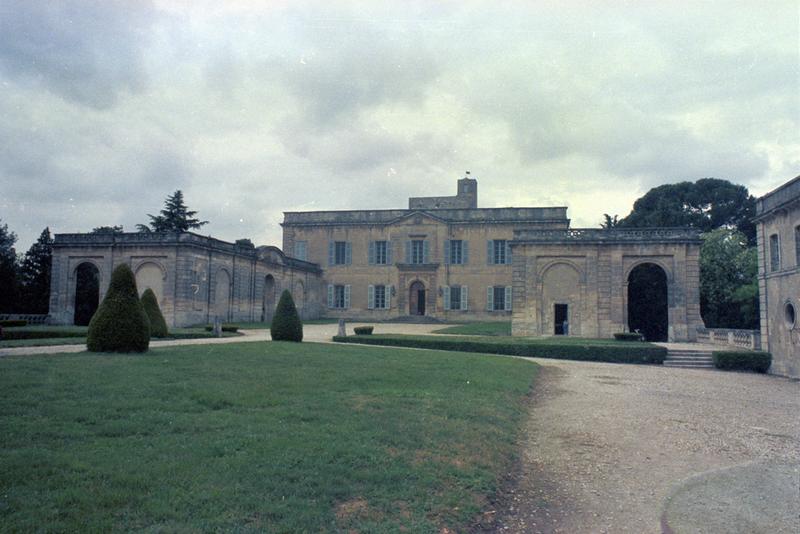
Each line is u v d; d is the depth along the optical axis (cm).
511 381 1645
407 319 5544
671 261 3572
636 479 896
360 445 842
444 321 5500
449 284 5581
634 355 2609
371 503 659
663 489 852
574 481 875
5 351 1806
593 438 1129
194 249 3925
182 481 645
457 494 731
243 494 628
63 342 2169
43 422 836
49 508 550
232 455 750
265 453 764
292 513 597
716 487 866
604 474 914
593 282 3662
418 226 5694
